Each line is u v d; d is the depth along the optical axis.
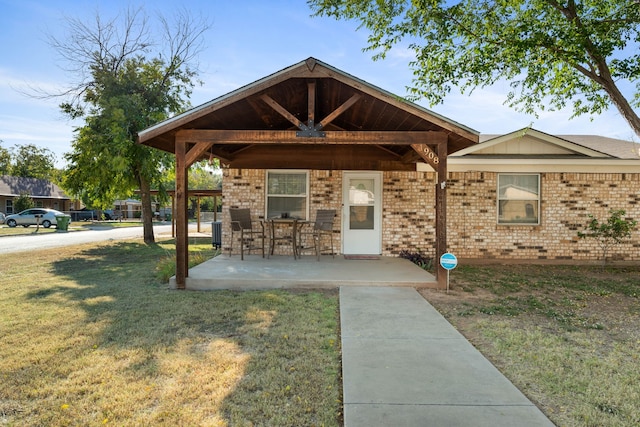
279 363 3.37
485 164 9.70
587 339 4.07
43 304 5.40
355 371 3.16
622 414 2.56
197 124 6.49
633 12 7.62
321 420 2.49
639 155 10.16
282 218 9.93
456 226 9.83
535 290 6.58
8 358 3.48
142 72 15.99
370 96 6.19
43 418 2.52
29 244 15.34
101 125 14.89
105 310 5.08
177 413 2.56
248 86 5.92
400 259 9.16
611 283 7.28
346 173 9.91
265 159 9.82
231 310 5.05
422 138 6.27
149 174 15.84
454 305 5.50
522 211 9.88
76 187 16.52
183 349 3.69
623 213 9.01
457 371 3.17
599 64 7.84
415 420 2.40
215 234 13.22
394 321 4.57
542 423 2.39
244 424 2.43
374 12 8.02
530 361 3.46
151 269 8.77
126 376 3.12
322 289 6.43
